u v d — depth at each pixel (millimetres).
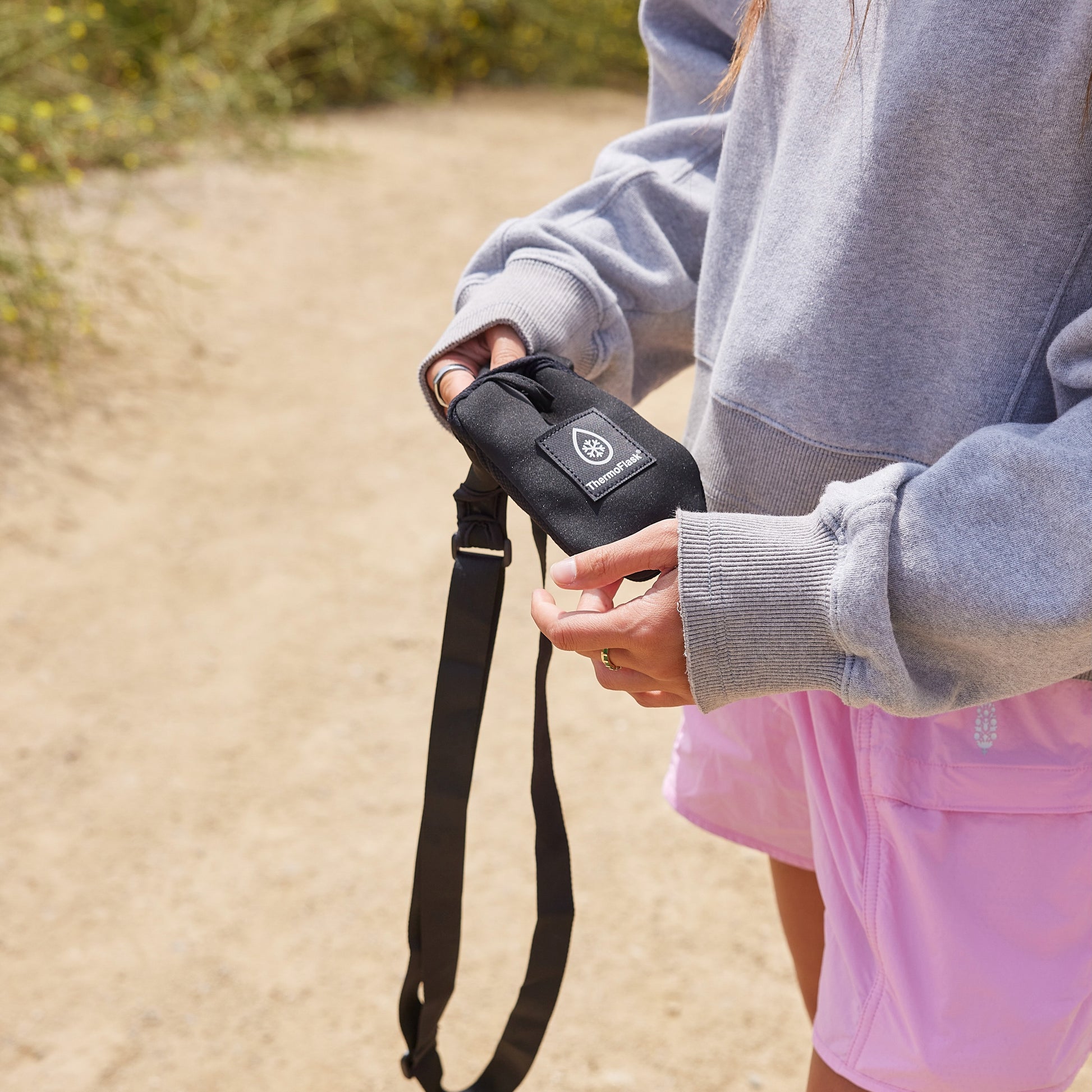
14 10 4824
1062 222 902
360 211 5090
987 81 880
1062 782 1021
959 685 899
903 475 884
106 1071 1795
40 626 2715
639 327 1266
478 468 1114
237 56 5914
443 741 1177
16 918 2037
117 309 4094
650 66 1371
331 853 2191
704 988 1934
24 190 4113
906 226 954
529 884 2129
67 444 3377
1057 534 828
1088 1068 1743
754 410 1061
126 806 2273
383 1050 1840
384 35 6801
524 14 7262
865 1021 1078
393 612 2828
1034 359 940
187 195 4980
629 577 1003
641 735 2477
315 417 3627
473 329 1156
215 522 3123
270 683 2596
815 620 877
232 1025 1874
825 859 1129
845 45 985
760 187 1101
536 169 5730
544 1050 1826
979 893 1032
